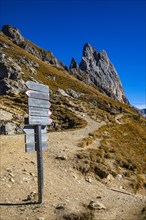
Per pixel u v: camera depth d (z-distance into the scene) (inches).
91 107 4215.1
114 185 940.6
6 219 493.0
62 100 4116.6
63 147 1218.0
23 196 616.4
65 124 2896.2
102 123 2957.7
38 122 585.0
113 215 580.4
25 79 4813.0
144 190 1019.3
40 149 587.8
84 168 951.6
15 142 1251.2
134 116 4640.8
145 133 3255.4
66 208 562.9
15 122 1993.1
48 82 6195.9
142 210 617.0
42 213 532.1
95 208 596.7
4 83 3988.7
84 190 762.8
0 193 606.2
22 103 3452.3
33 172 798.5
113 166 1132.5
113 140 1899.6
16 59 6520.7
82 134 1861.5
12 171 757.3
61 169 908.6
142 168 1247.5
